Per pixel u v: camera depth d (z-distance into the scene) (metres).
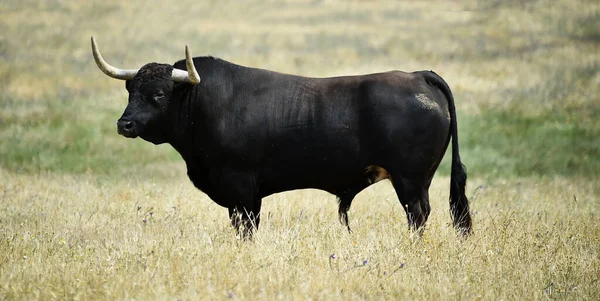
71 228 32.56
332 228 30.67
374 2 171.25
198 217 35.38
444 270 26.23
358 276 24.95
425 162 31.08
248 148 30.83
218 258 26.33
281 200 39.84
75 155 62.03
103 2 151.38
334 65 106.62
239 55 112.31
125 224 33.38
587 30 130.75
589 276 26.30
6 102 79.31
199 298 22.33
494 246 29.20
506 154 68.06
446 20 148.38
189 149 31.55
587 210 39.66
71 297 22.55
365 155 30.94
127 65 102.44
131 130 30.28
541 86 93.12
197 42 123.00
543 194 47.41
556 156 67.25
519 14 145.75
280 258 26.14
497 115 79.75
